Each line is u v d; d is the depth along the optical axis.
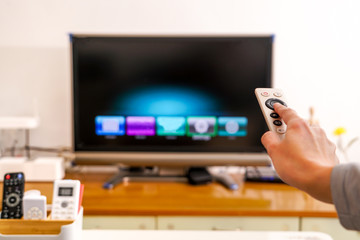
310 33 1.69
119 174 1.60
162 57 1.51
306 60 1.71
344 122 1.73
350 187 0.28
